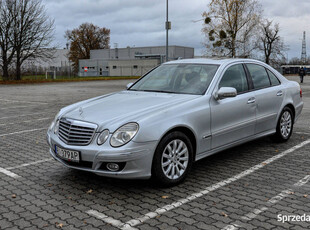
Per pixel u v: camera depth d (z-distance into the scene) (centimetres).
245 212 357
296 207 370
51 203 384
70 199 395
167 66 574
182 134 426
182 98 461
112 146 384
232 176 470
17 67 3775
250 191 415
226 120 489
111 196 402
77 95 1925
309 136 714
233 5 3055
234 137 509
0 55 3659
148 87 537
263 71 598
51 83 3641
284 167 510
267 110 576
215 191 416
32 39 3712
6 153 605
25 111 1190
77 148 399
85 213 357
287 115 638
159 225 329
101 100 491
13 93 2116
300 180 455
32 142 691
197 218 343
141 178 395
